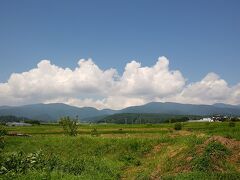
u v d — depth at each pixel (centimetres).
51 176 2447
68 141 4353
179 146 3500
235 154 2953
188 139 3609
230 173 2519
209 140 3155
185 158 2955
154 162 3309
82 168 2967
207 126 9925
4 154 2928
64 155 4056
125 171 3259
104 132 9738
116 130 10619
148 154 3800
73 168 2928
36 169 2658
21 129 12162
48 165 2844
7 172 2442
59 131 10869
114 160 3697
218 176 2484
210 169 2669
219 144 3027
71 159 3369
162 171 2911
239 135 3588
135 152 3891
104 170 3064
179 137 4047
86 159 3400
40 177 2388
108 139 4309
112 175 2967
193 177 2439
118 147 4056
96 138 4416
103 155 3969
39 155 2975
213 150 2931
